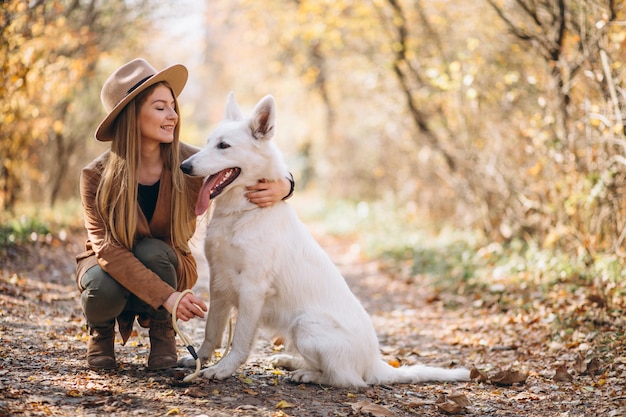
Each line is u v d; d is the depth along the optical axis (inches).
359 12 435.5
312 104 780.6
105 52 454.9
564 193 283.7
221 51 931.3
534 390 150.6
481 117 353.1
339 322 147.6
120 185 135.6
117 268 131.9
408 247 395.2
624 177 258.4
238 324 144.9
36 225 333.7
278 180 150.9
